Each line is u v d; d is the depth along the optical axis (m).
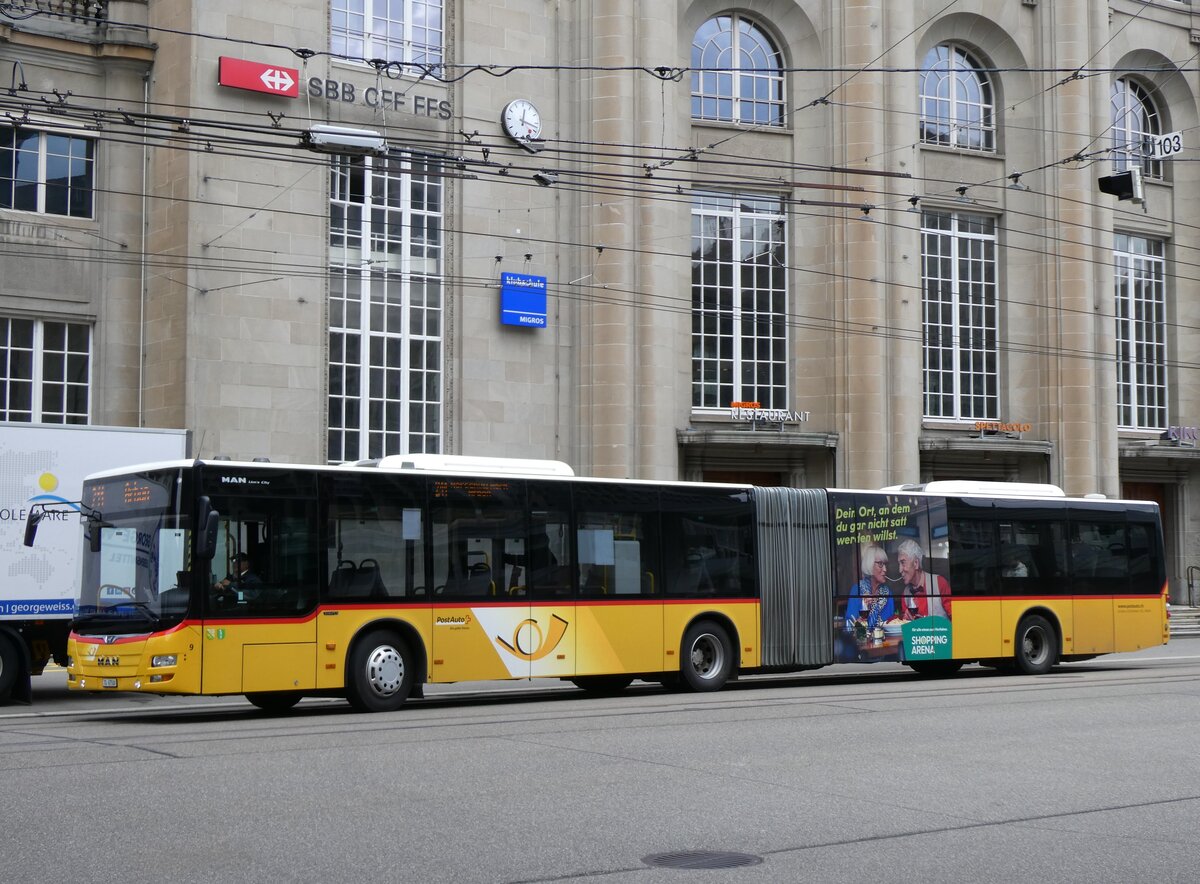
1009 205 38.34
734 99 35.56
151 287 28.95
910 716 16.52
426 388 31.11
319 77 29.59
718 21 35.75
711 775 11.72
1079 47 38.31
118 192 28.89
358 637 17.84
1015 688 20.94
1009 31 38.34
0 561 19.44
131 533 17.12
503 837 9.06
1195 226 42.22
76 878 7.86
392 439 30.62
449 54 31.39
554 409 32.38
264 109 28.94
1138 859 8.68
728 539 21.34
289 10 29.30
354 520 17.94
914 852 8.80
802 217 35.66
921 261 37.22
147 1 29.06
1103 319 38.41
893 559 22.98
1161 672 24.66
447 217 31.41
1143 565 25.78
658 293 32.75
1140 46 41.06
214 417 28.19
